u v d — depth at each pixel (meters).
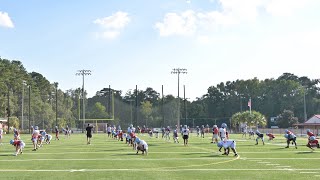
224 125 40.50
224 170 18.78
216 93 162.88
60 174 17.53
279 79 153.38
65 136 71.19
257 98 152.75
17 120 110.88
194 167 20.05
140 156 26.78
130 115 135.75
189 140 53.19
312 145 31.20
